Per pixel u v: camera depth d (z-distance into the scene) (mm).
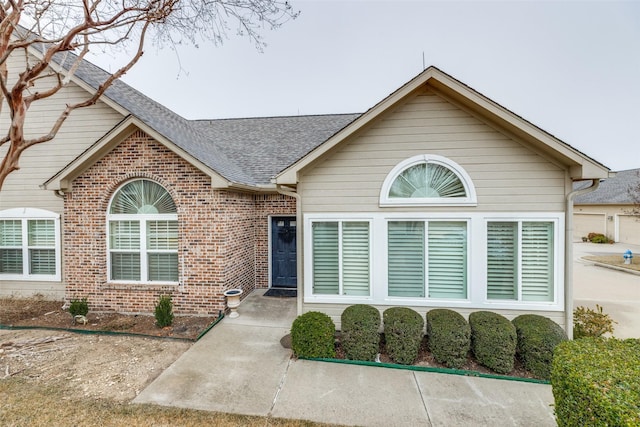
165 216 7711
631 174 26203
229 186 7066
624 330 6727
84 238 7715
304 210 6637
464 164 6152
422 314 6285
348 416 3828
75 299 7711
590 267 14500
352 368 5020
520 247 6000
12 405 3939
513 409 3971
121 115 8703
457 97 5973
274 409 3949
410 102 6289
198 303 7461
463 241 6234
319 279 6699
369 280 6504
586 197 27375
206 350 5633
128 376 4719
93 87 8500
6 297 8945
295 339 5348
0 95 5445
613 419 2230
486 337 4980
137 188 7840
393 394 4297
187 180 7488
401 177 6445
